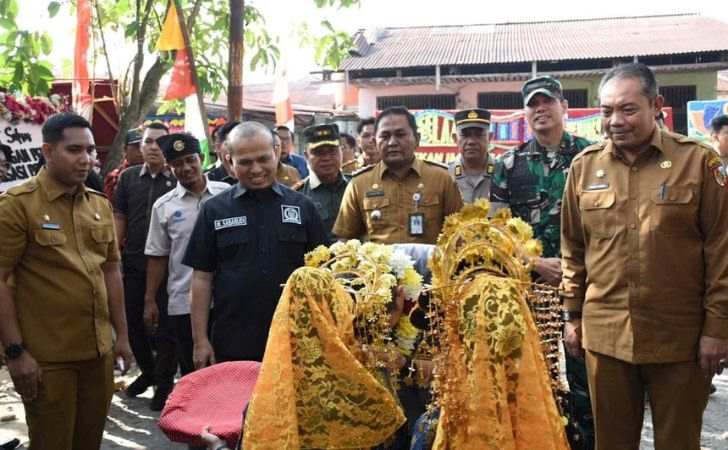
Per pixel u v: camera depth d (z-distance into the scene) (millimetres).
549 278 3654
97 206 3848
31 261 3537
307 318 2221
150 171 6262
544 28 21672
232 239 3957
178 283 5359
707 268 3137
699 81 18141
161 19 9305
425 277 2635
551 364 2367
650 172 3213
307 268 2283
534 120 4457
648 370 3262
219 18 9234
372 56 19609
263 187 3982
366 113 19656
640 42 18750
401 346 2473
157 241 5496
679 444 3223
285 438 2150
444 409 2199
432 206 4543
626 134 3180
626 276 3221
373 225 4586
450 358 2217
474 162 5508
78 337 3592
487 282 2199
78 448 3793
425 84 19219
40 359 3504
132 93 8844
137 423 5539
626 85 3170
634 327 3205
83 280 3619
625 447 3363
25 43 6887
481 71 18828
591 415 3832
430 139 12438
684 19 20906
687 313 3168
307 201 4125
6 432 5238
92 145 3637
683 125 18328
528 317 2197
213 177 6582
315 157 5520
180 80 7613
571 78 18641
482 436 2113
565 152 4453
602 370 3324
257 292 3928
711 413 5496
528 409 2109
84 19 7844
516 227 2385
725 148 6699
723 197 3082
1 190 6492
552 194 4418
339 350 2199
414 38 21109
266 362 2211
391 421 2229
